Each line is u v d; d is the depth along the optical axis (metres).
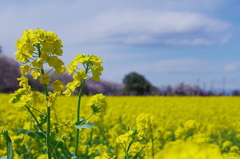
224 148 1.37
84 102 3.05
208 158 0.13
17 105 0.64
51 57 0.60
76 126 0.64
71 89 0.65
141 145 0.90
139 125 0.86
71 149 1.01
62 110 2.04
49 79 0.61
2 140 1.04
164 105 3.26
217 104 3.69
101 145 1.07
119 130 1.25
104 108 0.84
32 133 0.61
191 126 1.10
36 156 1.04
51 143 0.62
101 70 0.68
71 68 0.67
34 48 0.59
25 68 0.60
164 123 2.00
